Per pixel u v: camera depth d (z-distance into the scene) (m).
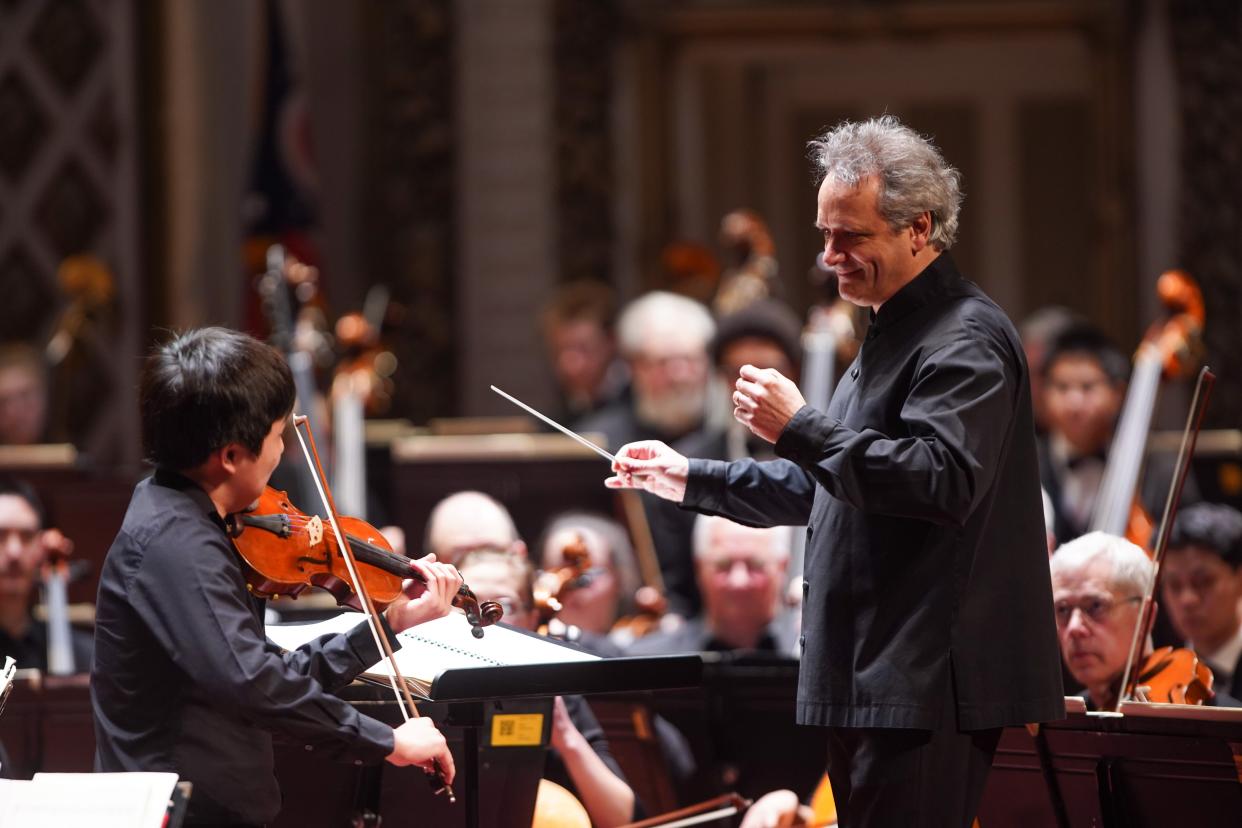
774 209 33.09
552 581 12.91
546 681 9.51
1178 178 30.00
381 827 10.57
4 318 26.53
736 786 13.95
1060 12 30.53
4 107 26.86
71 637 16.00
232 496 9.34
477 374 30.16
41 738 12.57
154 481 9.30
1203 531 13.84
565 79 30.44
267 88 27.48
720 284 30.58
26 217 26.78
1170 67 30.08
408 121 30.30
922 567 9.01
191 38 27.50
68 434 26.17
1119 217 30.22
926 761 8.91
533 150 30.33
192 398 9.12
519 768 10.50
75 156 27.03
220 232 27.64
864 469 8.62
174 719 8.95
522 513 18.64
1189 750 9.55
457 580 9.79
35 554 15.96
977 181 33.31
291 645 10.14
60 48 27.08
